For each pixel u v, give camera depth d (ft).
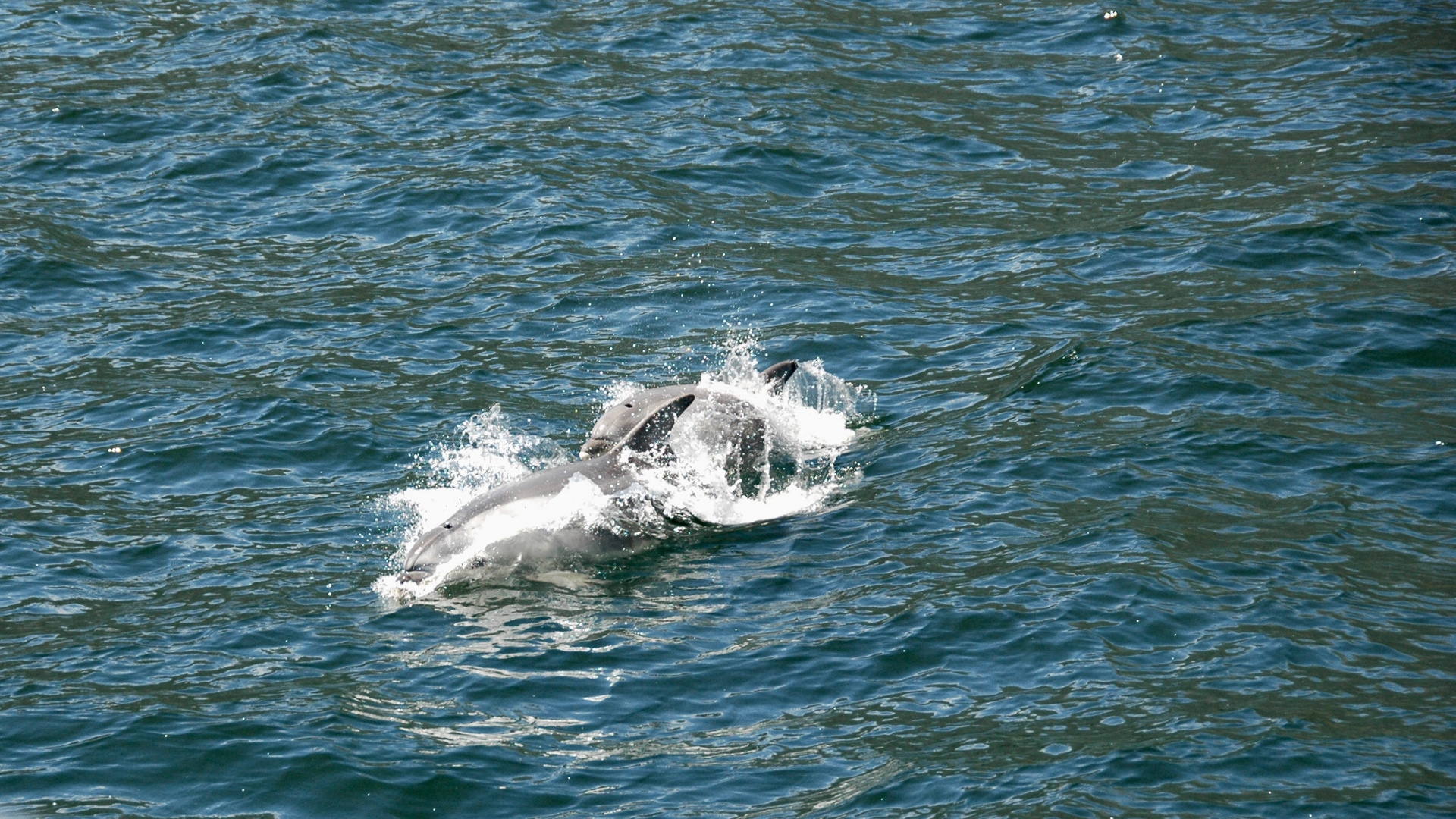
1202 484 191.52
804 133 343.87
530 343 249.96
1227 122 342.44
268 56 386.73
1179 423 208.33
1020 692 148.15
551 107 359.05
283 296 268.00
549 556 179.42
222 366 239.91
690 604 169.48
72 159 326.44
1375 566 170.19
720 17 421.18
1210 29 405.80
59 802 133.18
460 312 261.85
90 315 258.78
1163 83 370.12
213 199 310.86
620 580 176.14
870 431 217.36
